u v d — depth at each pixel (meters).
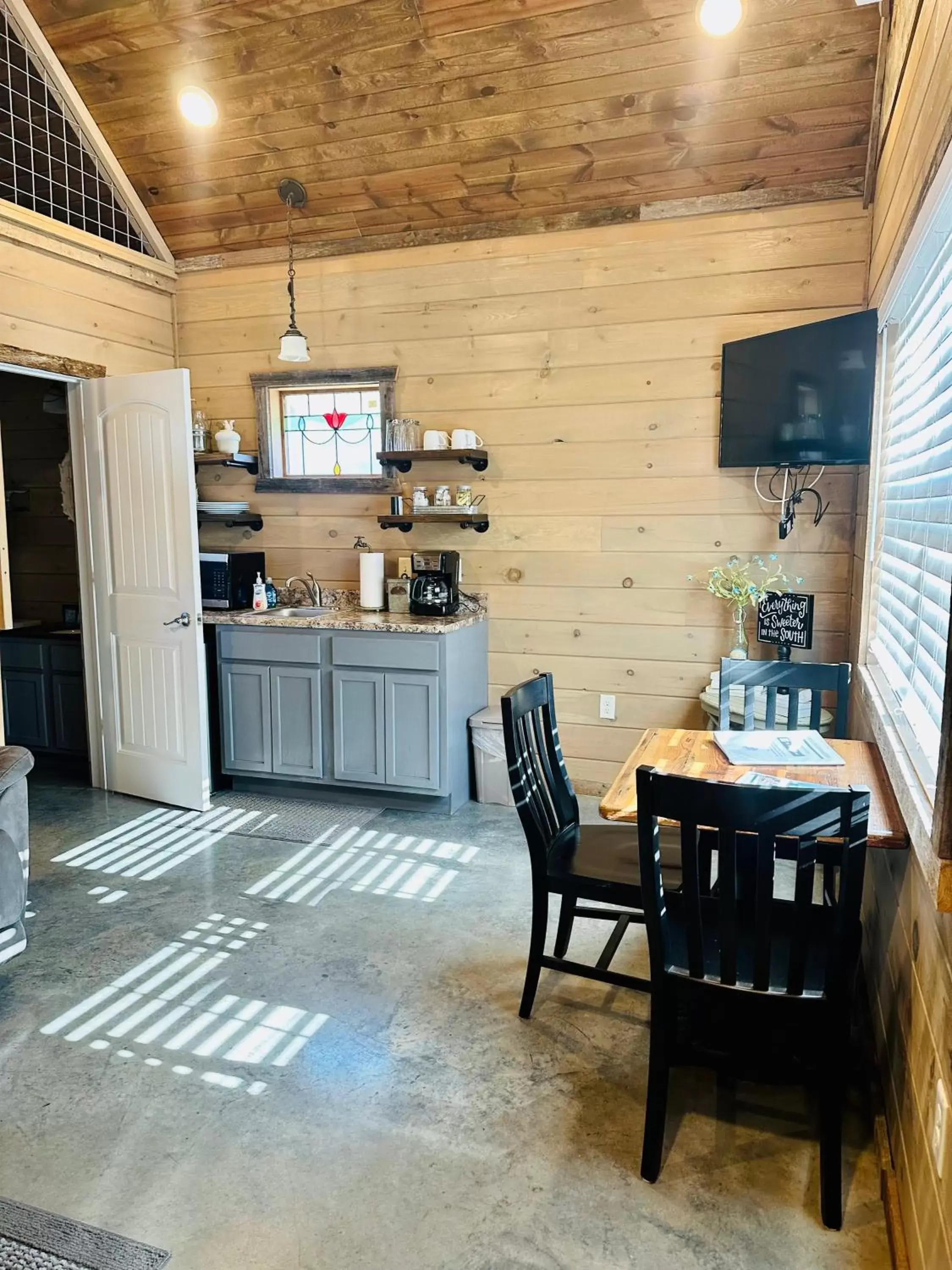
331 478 4.44
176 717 4.02
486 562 4.24
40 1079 2.09
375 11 3.25
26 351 3.69
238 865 3.39
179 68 3.65
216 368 4.62
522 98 3.47
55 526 5.02
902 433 2.60
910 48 2.30
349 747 3.96
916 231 2.02
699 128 3.44
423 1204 1.69
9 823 2.65
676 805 1.63
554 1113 1.96
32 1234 1.62
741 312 3.72
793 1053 1.69
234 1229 1.63
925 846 1.40
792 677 2.73
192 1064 2.14
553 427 4.05
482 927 2.87
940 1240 1.26
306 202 4.15
